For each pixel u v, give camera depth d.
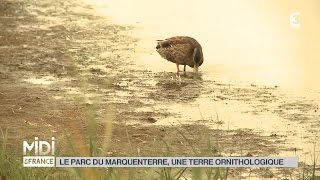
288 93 20.53
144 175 12.48
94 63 23.58
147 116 18.44
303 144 16.33
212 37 27.34
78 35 27.55
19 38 26.78
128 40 26.91
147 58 24.44
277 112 18.77
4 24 29.11
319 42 26.48
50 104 19.22
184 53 22.17
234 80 21.91
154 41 26.84
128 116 18.41
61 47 25.61
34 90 20.52
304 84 21.41
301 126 17.62
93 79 21.75
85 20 30.33
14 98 19.72
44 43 26.11
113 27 29.09
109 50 25.36
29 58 24.05
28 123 17.62
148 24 29.62
